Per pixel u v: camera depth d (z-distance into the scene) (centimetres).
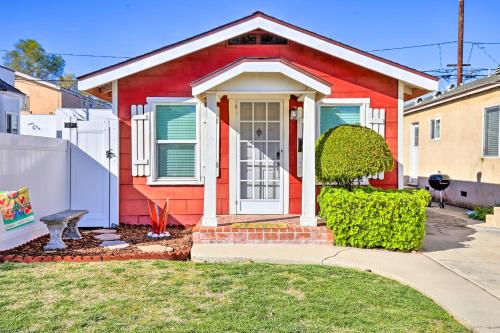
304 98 679
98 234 732
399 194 636
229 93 672
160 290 431
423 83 786
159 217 762
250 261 570
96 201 811
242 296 417
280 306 391
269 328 340
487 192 1116
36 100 2433
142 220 812
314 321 357
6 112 1259
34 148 695
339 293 432
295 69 648
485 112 1134
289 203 805
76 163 813
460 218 1023
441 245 679
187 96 805
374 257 577
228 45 812
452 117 1316
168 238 700
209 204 675
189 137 810
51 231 620
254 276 488
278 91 668
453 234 793
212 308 383
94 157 813
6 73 1493
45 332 326
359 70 811
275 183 808
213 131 671
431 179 1301
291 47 814
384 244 624
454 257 590
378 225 623
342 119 816
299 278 483
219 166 803
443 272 511
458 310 383
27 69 4475
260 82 668
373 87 810
